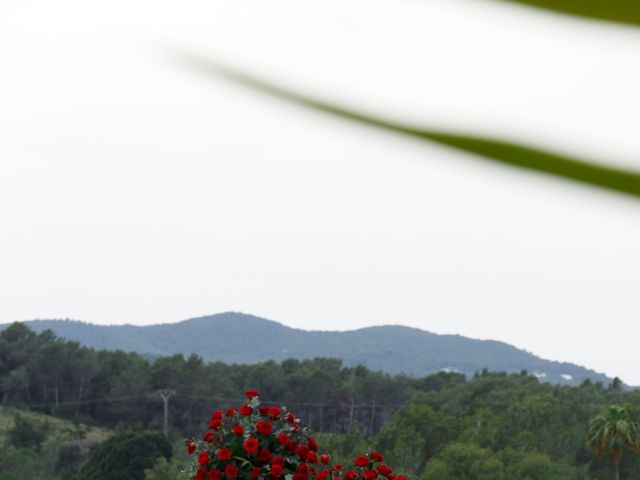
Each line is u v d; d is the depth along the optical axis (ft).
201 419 359.66
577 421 272.31
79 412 362.12
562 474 257.14
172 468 247.70
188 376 360.89
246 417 30.17
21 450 321.11
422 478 258.98
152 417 359.25
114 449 251.39
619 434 260.62
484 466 256.11
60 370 361.71
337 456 273.95
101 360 366.02
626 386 292.81
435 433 274.36
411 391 363.56
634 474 267.18
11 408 352.69
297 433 30.19
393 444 273.95
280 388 367.04
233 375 368.48
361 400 366.63
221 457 29.22
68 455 320.50
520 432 267.59
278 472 29.22
